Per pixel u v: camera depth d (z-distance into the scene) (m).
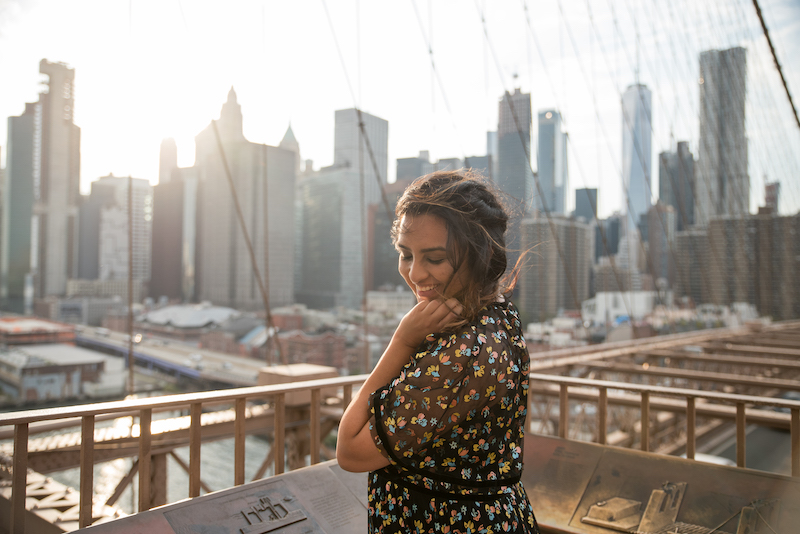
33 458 3.68
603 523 1.79
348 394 2.08
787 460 8.29
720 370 9.31
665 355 8.09
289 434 4.93
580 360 6.49
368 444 0.63
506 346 0.65
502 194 0.76
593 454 2.09
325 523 1.61
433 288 0.69
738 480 1.75
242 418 1.73
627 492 1.88
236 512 1.51
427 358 0.62
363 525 1.66
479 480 0.66
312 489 1.72
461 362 0.61
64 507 3.18
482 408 0.63
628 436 7.08
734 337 12.48
